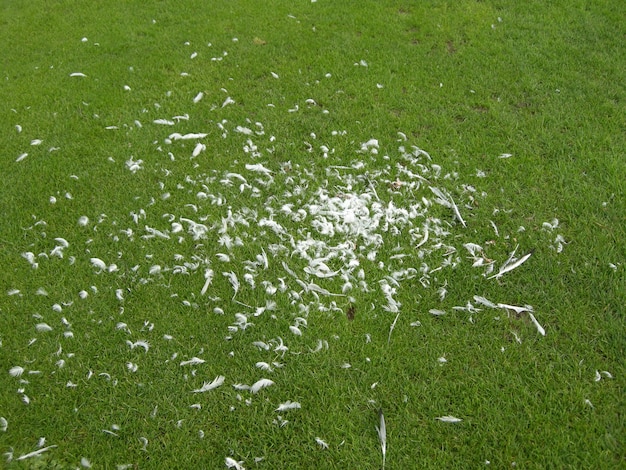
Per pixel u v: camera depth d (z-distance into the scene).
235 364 3.03
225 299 3.33
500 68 5.12
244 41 5.72
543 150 4.22
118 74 5.30
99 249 3.64
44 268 3.53
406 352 3.04
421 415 2.79
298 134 4.53
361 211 3.79
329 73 5.18
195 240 3.67
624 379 2.85
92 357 3.08
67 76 5.30
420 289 3.34
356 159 4.22
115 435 2.76
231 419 2.81
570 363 2.94
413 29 5.80
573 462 2.57
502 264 3.45
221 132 4.57
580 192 3.85
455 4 6.11
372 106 4.75
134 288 3.41
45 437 2.77
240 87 5.08
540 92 4.80
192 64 5.41
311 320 3.20
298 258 3.53
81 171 4.23
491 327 3.13
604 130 4.36
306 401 2.86
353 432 2.73
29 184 4.14
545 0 6.05
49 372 3.02
